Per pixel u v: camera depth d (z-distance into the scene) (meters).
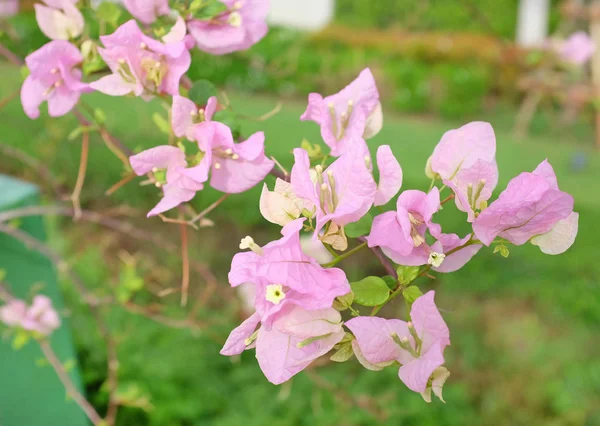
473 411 1.72
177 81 0.45
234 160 0.44
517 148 3.49
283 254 0.32
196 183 0.44
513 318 2.01
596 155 3.43
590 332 1.99
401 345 0.34
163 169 0.46
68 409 1.26
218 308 1.88
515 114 4.38
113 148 0.56
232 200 2.29
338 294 0.32
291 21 6.30
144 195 2.29
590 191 2.70
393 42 4.91
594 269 2.12
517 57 4.43
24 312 0.92
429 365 0.32
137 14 0.49
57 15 0.50
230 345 0.33
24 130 1.76
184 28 0.46
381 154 0.36
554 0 5.73
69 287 1.66
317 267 0.32
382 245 0.35
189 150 0.48
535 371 1.80
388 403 1.45
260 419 1.45
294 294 0.32
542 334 1.97
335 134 0.42
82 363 1.53
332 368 1.64
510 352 1.88
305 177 0.35
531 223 0.33
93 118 0.56
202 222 0.49
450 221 1.90
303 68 3.75
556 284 2.11
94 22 0.54
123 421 1.46
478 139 0.37
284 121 2.98
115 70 0.45
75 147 2.14
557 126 4.02
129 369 1.52
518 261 2.15
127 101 2.39
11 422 1.17
